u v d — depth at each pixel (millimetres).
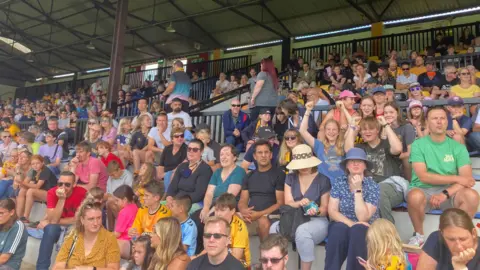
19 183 5836
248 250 3299
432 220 3383
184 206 3459
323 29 14922
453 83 7316
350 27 14430
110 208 4855
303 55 15352
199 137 5340
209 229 2709
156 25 15734
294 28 15211
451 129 4348
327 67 11633
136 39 17531
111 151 6160
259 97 6137
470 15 12406
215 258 2723
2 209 3822
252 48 17250
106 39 17422
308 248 3258
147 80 17766
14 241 3891
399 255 2496
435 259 2391
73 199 4688
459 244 2168
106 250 3516
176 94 7227
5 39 19109
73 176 4656
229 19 15023
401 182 3559
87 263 3430
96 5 14250
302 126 4387
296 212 3385
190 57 18750
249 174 4039
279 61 16406
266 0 13133
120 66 9516
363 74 8836
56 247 4375
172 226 3002
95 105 14273
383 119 3824
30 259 4805
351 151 3283
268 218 3736
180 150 5336
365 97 4633
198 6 14000
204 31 16266
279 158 4312
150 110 8891
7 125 11133
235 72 15094
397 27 13703
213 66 17703
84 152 5504
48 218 4699
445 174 3467
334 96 7691
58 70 23016
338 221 3182
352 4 12609
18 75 24188
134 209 4168
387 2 12773
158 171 5441
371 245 2547
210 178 4344
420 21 13273
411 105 4625
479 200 3287
